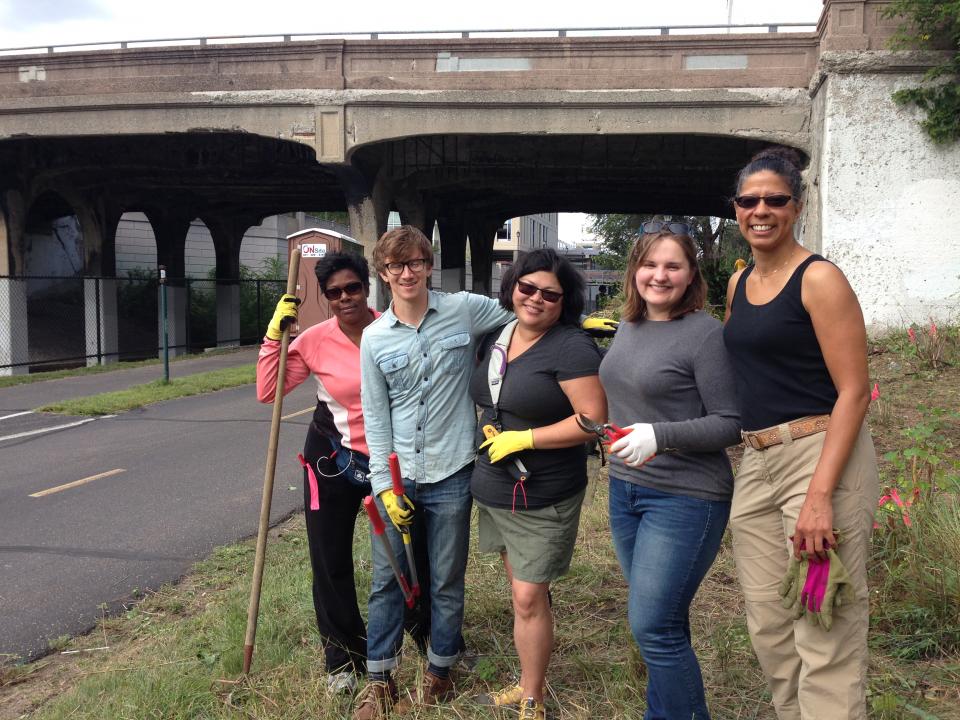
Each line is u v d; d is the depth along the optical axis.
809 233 13.54
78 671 3.48
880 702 2.54
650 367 2.38
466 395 2.96
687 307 2.43
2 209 19.59
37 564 4.91
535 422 2.68
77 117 16.64
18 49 16.66
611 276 36.25
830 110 12.23
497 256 62.12
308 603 3.89
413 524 3.15
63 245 28.53
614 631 3.48
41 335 26.05
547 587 2.76
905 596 3.40
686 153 17.14
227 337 29.17
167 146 18.97
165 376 13.62
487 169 19.72
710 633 3.37
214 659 3.39
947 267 12.00
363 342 2.90
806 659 2.15
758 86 14.07
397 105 15.48
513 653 3.34
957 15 10.88
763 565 2.34
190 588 4.46
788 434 2.21
